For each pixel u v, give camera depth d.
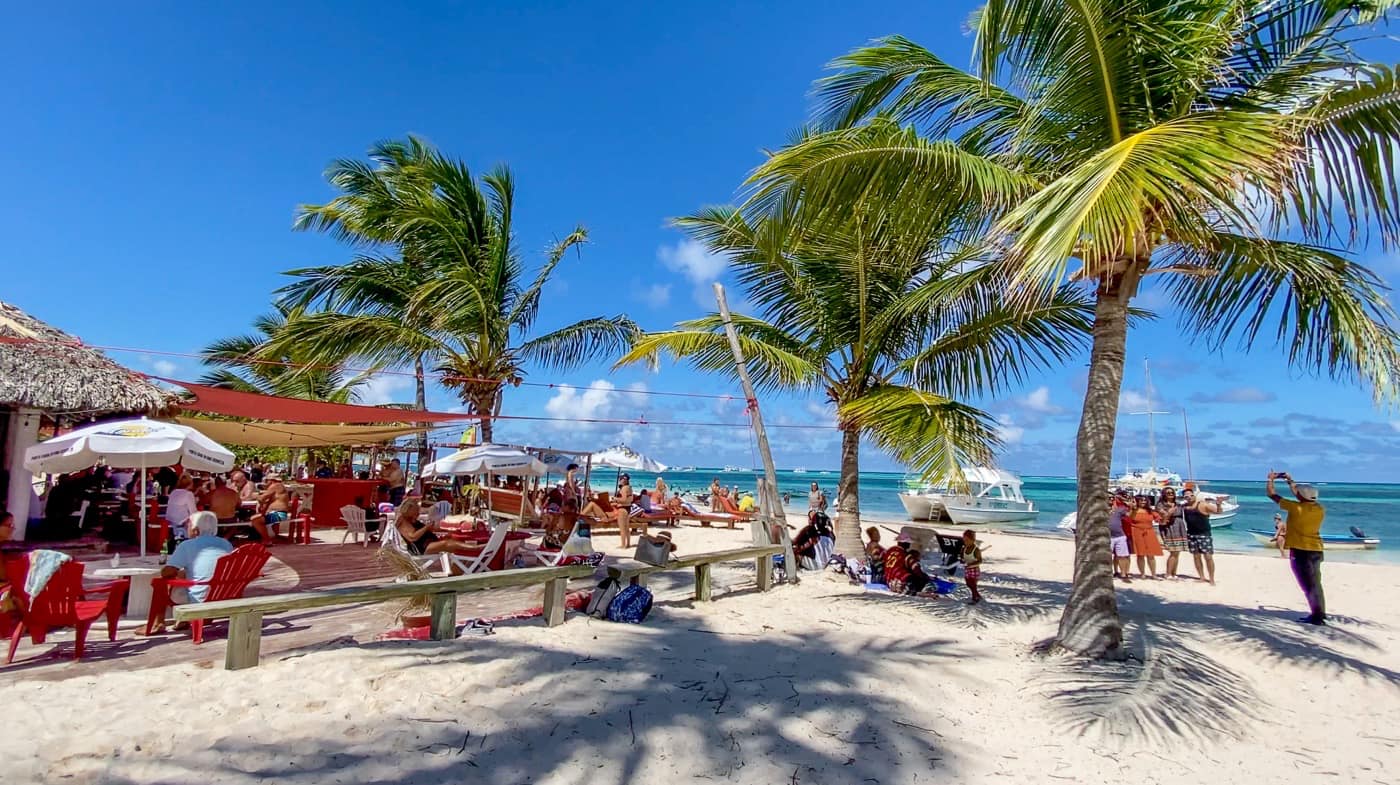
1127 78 5.50
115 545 9.76
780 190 5.97
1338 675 6.09
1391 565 15.15
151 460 7.39
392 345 14.47
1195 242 5.61
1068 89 5.62
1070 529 23.81
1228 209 4.07
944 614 7.77
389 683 4.42
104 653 4.94
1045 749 4.32
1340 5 5.33
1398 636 7.79
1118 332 6.17
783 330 11.25
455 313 14.45
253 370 20.44
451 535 8.95
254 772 3.30
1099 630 6.01
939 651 6.19
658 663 5.27
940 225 6.77
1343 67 4.91
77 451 6.64
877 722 4.49
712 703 4.57
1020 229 4.60
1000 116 6.93
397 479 15.18
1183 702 5.04
